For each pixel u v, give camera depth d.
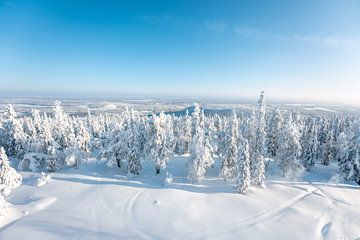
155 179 39.53
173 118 68.88
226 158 38.38
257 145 41.56
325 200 32.69
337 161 60.12
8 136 50.91
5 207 26.58
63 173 41.78
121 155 42.66
